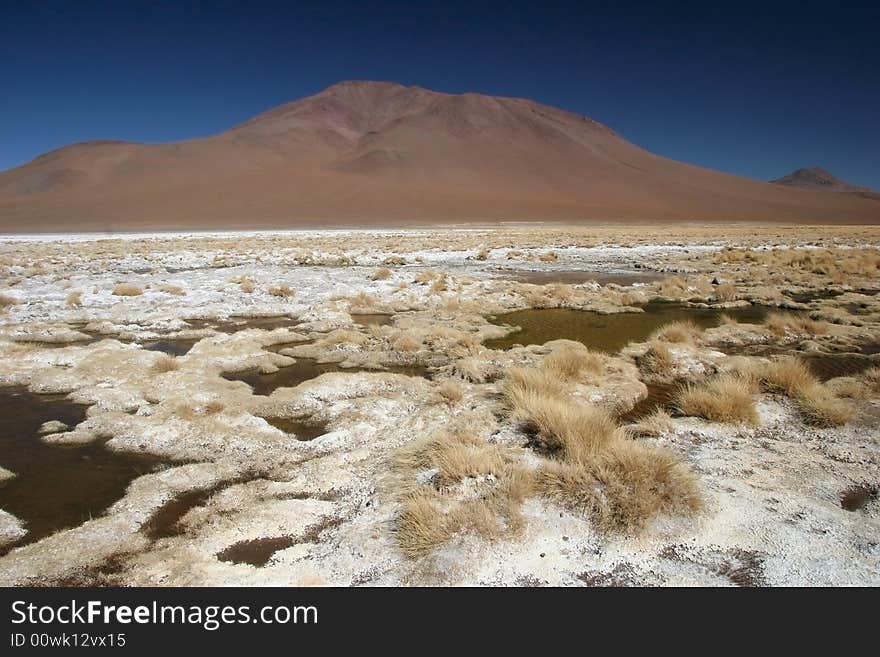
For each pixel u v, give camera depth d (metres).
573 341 13.20
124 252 40.31
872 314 16.59
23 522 5.88
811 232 64.88
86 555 5.20
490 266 31.22
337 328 15.49
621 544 5.10
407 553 5.03
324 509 5.92
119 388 9.91
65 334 14.50
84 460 7.33
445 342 13.07
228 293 20.88
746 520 5.49
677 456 6.97
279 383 10.66
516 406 7.83
